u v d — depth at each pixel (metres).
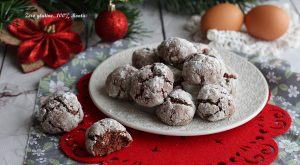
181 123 0.43
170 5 0.68
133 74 0.46
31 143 0.43
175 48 0.47
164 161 0.41
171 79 0.44
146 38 0.62
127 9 0.61
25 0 0.56
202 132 0.42
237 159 0.41
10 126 0.46
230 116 0.44
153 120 0.44
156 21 0.66
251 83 0.49
